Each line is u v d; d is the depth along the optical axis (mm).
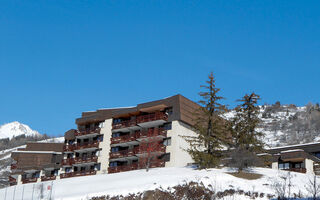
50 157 84688
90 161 77625
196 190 39594
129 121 74188
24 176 87062
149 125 72250
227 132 58969
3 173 144375
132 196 40531
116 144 75312
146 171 59812
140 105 73125
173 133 67938
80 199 42125
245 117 56812
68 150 82375
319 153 61312
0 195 56531
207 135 57406
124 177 56406
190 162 68750
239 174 47656
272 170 51312
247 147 55250
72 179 64375
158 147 67562
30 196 52594
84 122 82000
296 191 38938
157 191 40188
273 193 38125
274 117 157500
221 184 41906
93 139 80875
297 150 59062
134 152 70562
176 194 39125
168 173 53531
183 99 70750
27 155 86125
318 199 31531
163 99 71562
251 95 57688
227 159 55406
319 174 58594
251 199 36344
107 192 42656
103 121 79938
